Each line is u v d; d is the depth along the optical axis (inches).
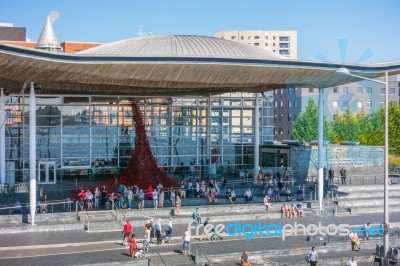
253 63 1782.7
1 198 1985.7
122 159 2524.6
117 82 1925.4
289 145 2861.7
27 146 2426.2
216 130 2701.8
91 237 1583.4
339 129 4232.3
